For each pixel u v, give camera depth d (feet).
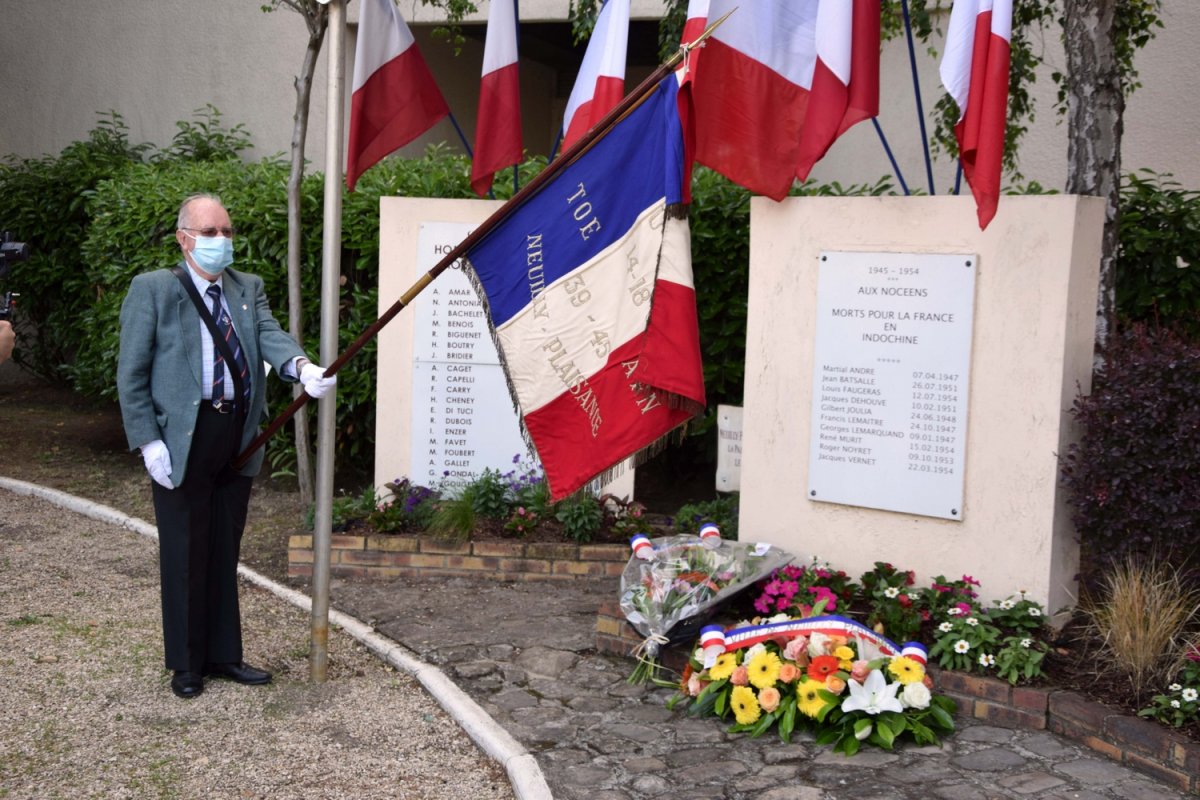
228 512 15.72
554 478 15.49
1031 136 26.81
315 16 23.56
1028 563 16.10
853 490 17.47
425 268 22.65
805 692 14.21
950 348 16.56
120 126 39.99
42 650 16.90
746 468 18.56
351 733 14.57
